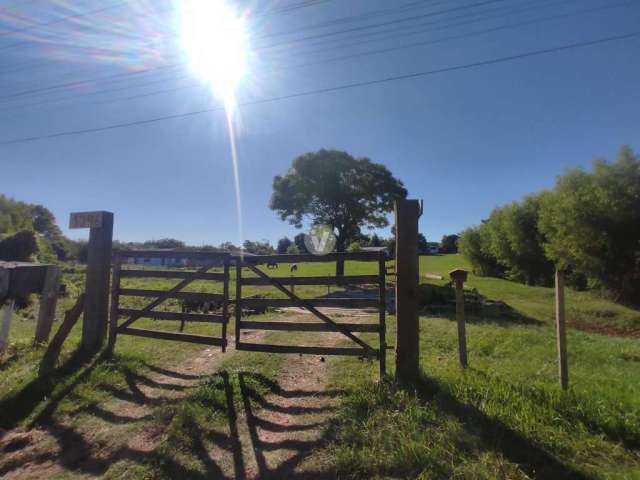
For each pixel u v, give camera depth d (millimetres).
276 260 5926
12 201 49875
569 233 21078
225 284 6246
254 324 5941
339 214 32688
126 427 4113
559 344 4605
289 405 4617
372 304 5449
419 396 4395
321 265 46094
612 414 3771
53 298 7484
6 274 6852
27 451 3736
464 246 45906
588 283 21953
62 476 3332
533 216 30109
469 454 3240
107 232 7023
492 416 3807
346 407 4270
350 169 31562
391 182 32062
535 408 3971
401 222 5191
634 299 18562
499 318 12945
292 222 34531
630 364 6547
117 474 3291
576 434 3559
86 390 5027
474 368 5516
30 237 24984
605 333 13398
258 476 3209
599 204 18688
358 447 3477
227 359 6426
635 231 18094
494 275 41594
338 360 6316
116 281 6820
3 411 4492
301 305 5746
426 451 3264
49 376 5445
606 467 3088
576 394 4215
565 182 21172
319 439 3717
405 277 5125
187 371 5941
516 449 3324
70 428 4145
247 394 4855
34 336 8055
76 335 8578
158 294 6598
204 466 3375
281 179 33625
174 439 3752
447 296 15297
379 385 4758
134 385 5324
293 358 6453
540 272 31234
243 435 3889
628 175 17844
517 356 6863
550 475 2998
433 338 8281
